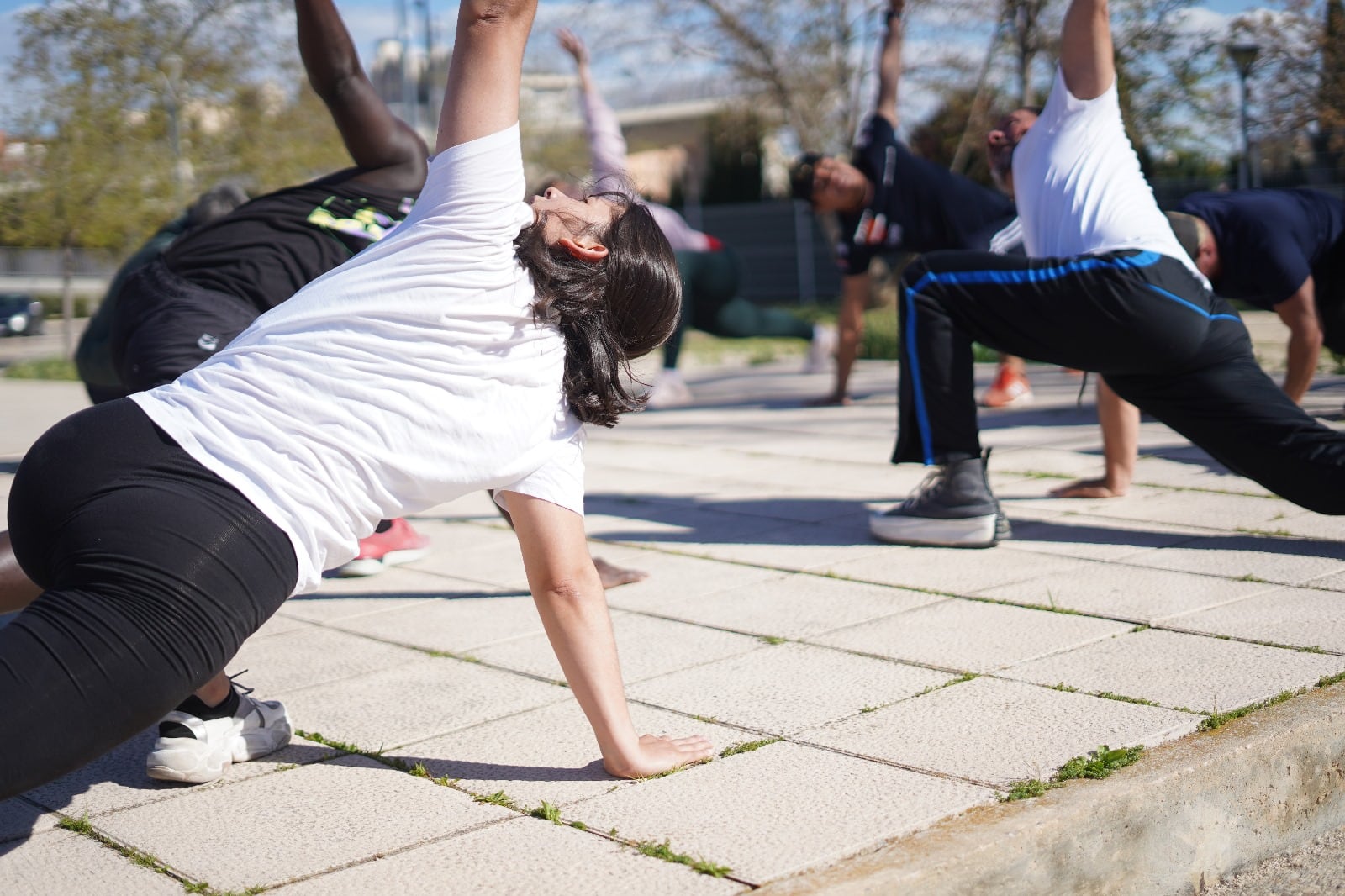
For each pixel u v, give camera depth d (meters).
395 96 22.19
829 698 2.85
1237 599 3.55
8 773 1.78
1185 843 2.31
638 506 5.44
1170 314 3.91
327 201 3.64
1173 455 6.02
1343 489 3.80
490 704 2.91
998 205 7.36
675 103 32.28
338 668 3.25
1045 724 2.60
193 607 1.88
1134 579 3.82
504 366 2.09
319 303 2.04
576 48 7.20
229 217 3.65
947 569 4.07
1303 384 4.93
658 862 2.01
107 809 2.36
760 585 3.97
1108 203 4.07
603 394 2.22
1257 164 13.34
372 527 2.09
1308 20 11.27
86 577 1.87
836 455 6.56
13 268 24.33
